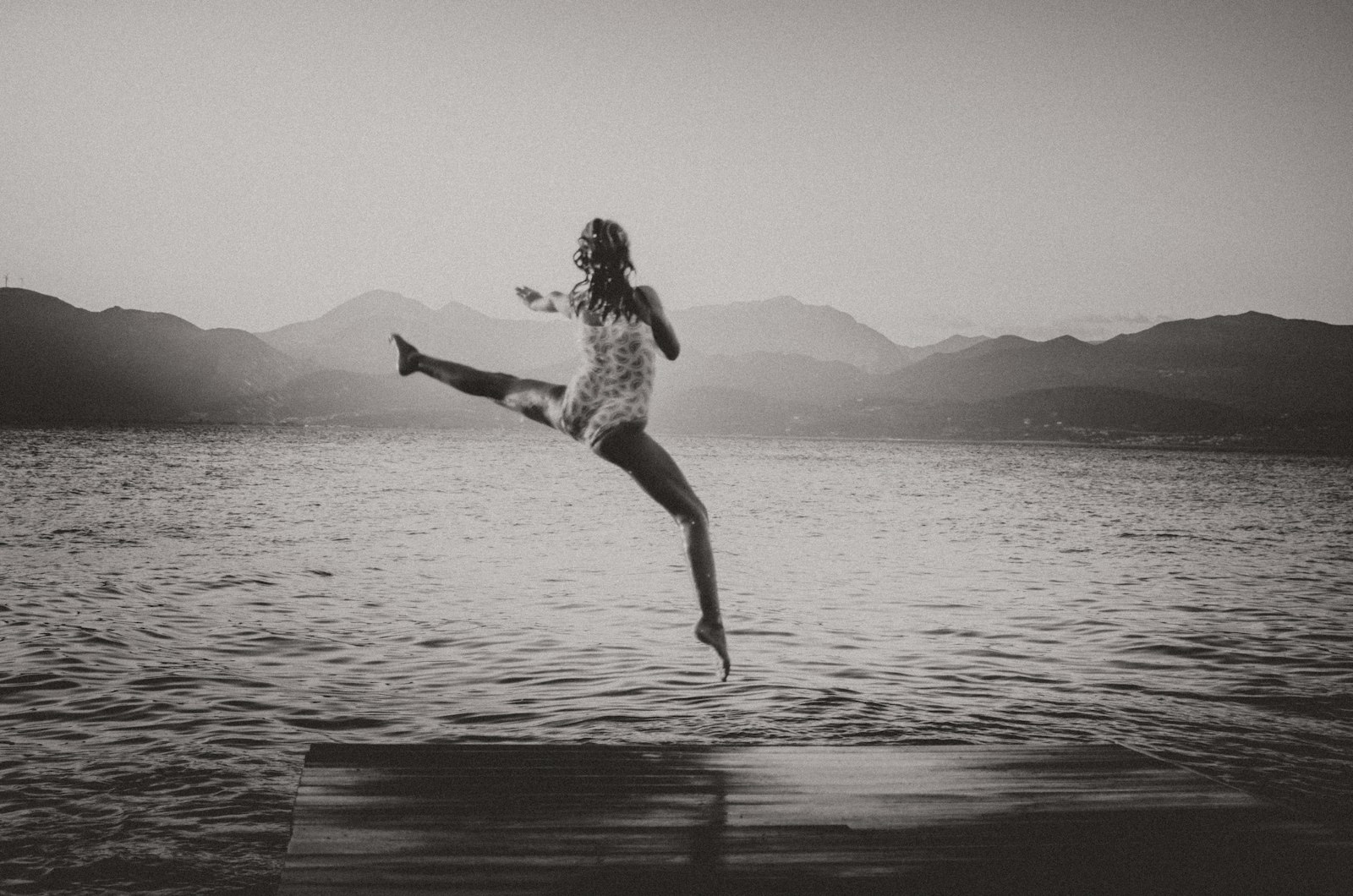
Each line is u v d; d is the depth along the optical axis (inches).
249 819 324.5
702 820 213.3
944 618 735.7
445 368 197.5
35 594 740.7
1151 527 1700.3
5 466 2960.1
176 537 1203.2
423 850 193.8
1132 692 511.5
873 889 180.9
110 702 454.3
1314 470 6200.8
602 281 187.2
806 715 460.1
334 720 438.6
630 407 183.9
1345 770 390.6
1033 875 187.8
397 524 1491.1
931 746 273.7
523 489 2610.7
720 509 2052.2
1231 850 199.9
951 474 4562.0
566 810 217.6
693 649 603.8
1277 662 586.6
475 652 586.2
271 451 5324.8
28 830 311.1
